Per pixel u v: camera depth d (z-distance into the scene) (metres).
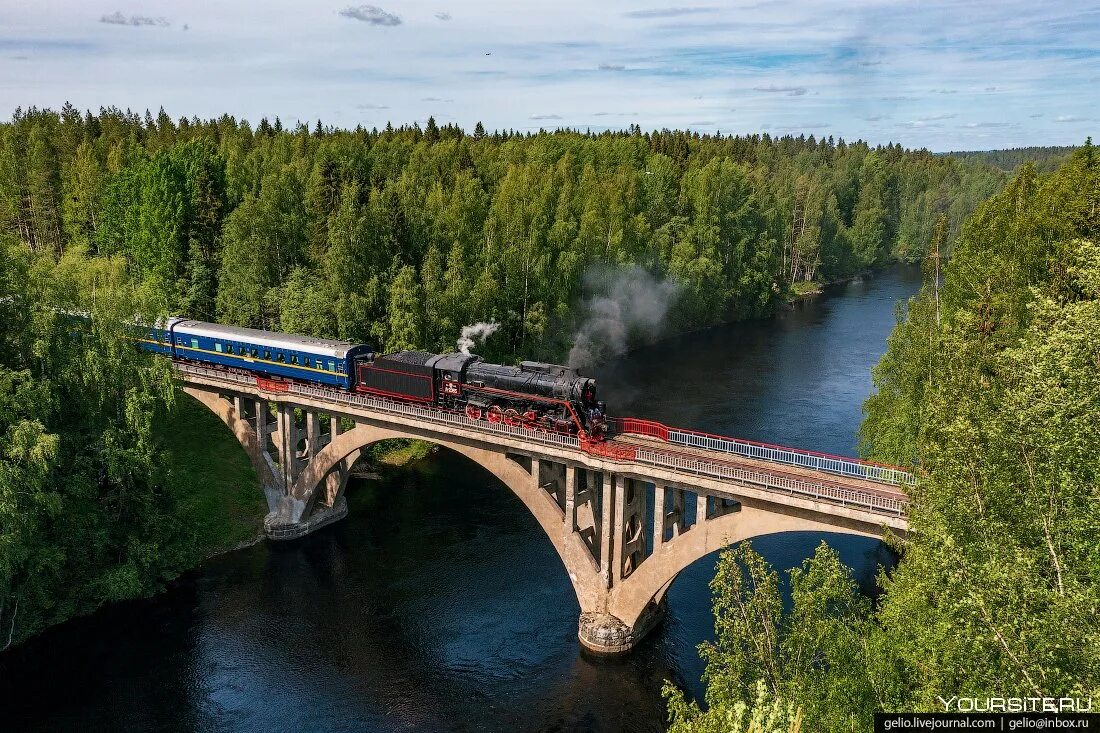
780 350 93.88
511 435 41.31
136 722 36.28
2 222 95.25
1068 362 20.16
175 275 78.56
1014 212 43.03
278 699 37.78
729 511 38.09
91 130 129.75
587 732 35.19
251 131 131.38
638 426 47.72
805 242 128.38
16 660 40.59
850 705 20.22
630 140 127.31
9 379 38.47
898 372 47.31
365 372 53.38
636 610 39.53
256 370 58.31
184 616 44.59
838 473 34.59
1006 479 20.41
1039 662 16.72
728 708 19.84
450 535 53.50
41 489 39.12
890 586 24.14
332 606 45.41
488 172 109.56
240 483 58.16
